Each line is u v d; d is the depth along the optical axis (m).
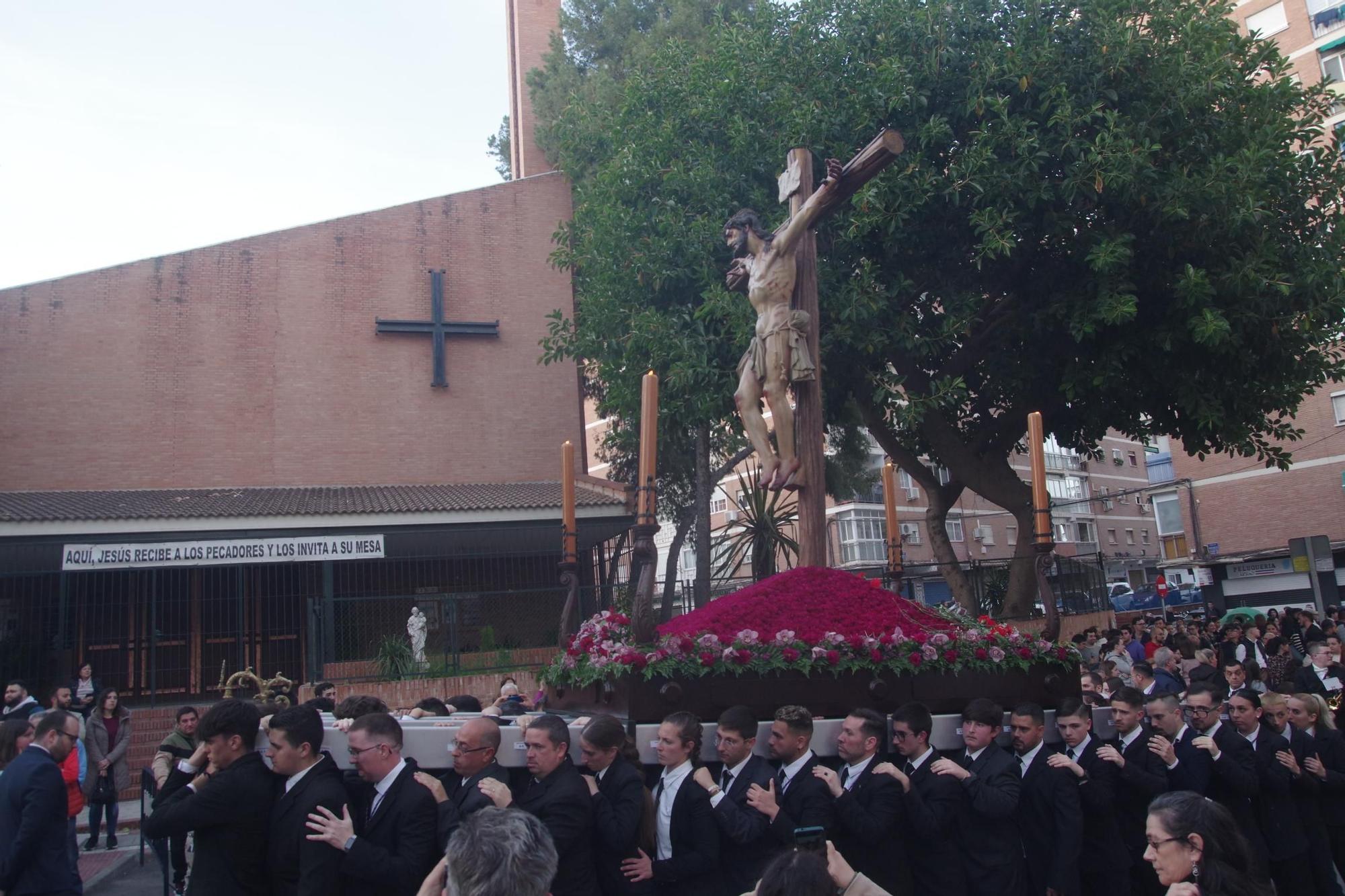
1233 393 15.37
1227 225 14.18
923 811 4.95
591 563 22.84
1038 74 14.91
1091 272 15.08
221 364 23.39
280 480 23.39
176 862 8.07
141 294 23.03
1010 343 16.91
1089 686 9.62
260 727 4.70
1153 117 14.70
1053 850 5.45
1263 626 17.83
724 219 16.45
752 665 5.17
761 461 6.95
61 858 5.80
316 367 24.05
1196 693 6.30
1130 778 5.74
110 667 20.06
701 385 16.06
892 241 15.01
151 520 19.20
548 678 6.28
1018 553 17.19
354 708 5.25
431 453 24.50
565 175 26.47
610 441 22.03
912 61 15.07
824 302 14.94
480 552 22.73
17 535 18.48
